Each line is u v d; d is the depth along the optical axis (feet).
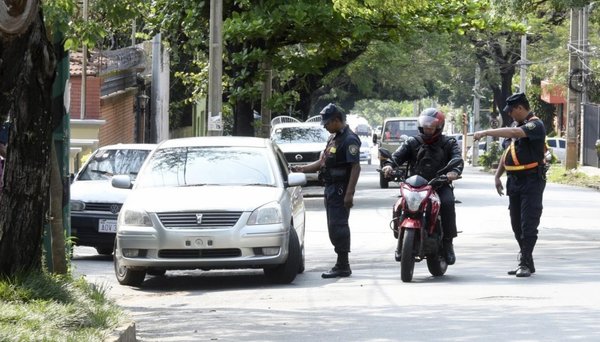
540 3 211.61
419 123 106.01
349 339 73.26
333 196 113.60
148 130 351.25
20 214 71.92
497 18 220.23
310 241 164.45
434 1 220.02
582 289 97.09
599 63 365.61
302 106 406.41
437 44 448.24
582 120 411.95
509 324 77.36
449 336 73.20
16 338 57.88
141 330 79.46
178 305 95.86
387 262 130.93
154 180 115.03
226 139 121.80
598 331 73.36
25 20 66.44
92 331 63.93
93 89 234.38
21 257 72.28
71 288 73.97
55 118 93.66
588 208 224.12
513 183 107.96
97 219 138.62
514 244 151.64
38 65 70.74
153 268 108.58
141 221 108.06
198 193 110.01
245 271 126.62
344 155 112.27
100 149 153.38
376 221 196.24
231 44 231.91
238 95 228.22
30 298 68.85
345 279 112.16
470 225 185.47
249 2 219.61
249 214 107.55
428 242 105.19
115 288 111.14
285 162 125.80
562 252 138.21
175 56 253.65
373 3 181.16
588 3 198.49
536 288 98.32
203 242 106.42
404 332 75.36
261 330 78.28
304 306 91.61
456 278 108.99
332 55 233.14
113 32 240.53
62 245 82.99
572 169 370.73
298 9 212.64
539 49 479.41
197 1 223.51
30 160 71.97
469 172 469.98
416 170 107.34
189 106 385.91
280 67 234.79
